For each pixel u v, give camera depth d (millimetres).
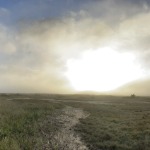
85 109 55406
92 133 26234
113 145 21141
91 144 22203
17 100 72688
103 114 47219
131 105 77000
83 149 20703
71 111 48781
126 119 38938
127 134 25359
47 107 48344
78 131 27969
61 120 34938
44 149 19984
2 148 17734
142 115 43531
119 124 33094
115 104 82000
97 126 30781
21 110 39969
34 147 20094
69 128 29453
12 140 20094
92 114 46438
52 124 30859
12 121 28844
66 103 70438
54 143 22094
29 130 25516
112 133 26250
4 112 35906
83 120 36312
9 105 47719
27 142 20703
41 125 29172
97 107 62406
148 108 64688
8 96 105500
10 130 24359
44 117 35281
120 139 23281
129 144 21531
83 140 23750
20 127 26109
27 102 65188
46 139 23281
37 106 49156
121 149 20250
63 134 26047
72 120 36062
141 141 21844
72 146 21516
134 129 28266
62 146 21375
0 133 22422
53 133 26094
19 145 19547
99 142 22562
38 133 25109
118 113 50500
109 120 37656
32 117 33531
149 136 23422
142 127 28719
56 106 54031
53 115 39000
